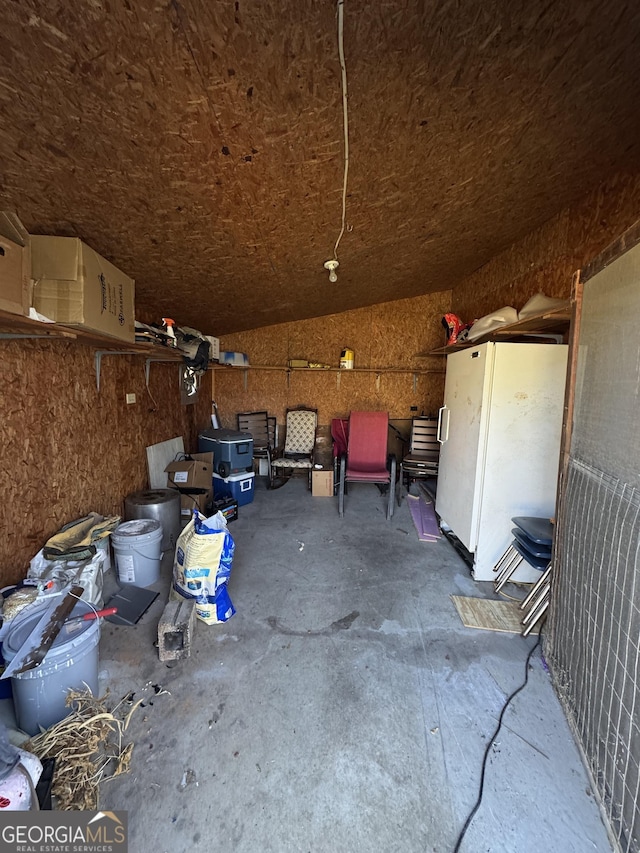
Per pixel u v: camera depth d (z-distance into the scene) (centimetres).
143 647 169
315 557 262
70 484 209
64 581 161
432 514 346
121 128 113
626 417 106
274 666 159
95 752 118
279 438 487
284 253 237
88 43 86
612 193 200
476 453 227
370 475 340
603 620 113
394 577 235
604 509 116
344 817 104
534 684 151
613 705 104
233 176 148
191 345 303
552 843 98
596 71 119
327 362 472
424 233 250
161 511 257
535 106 135
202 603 184
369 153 148
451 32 99
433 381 467
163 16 84
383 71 108
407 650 170
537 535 189
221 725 132
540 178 196
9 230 123
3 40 82
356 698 144
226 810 105
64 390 204
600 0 94
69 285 146
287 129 127
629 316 106
